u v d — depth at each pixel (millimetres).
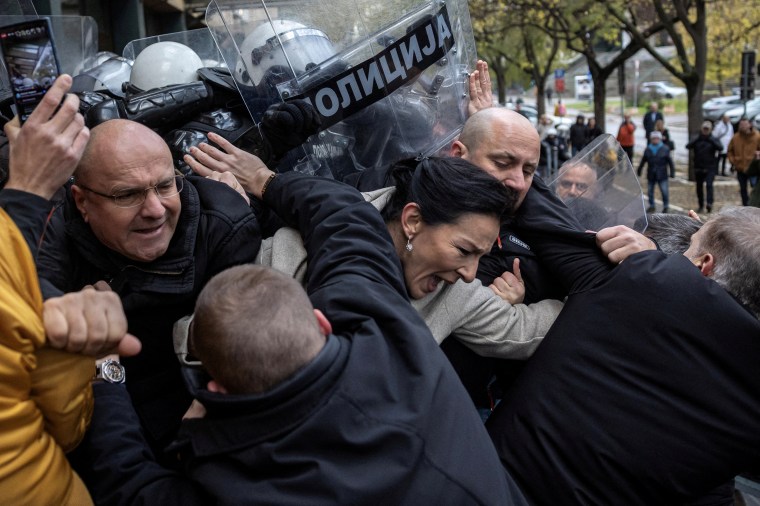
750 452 1676
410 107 2098
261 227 1918
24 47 1334
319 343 1213
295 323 1184
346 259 1532
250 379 1160
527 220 2025
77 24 2385
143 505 1254
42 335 1106
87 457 1325
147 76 2186
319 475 1153
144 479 1296
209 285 1226
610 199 2395
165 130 2002
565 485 1691
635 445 1669
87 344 1148
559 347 1781
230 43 2031
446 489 1224
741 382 1667
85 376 1204
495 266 2016
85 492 1263
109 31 6723
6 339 1072
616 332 1728
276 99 1957
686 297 1688
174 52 2227
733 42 23609
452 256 1647
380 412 1220
